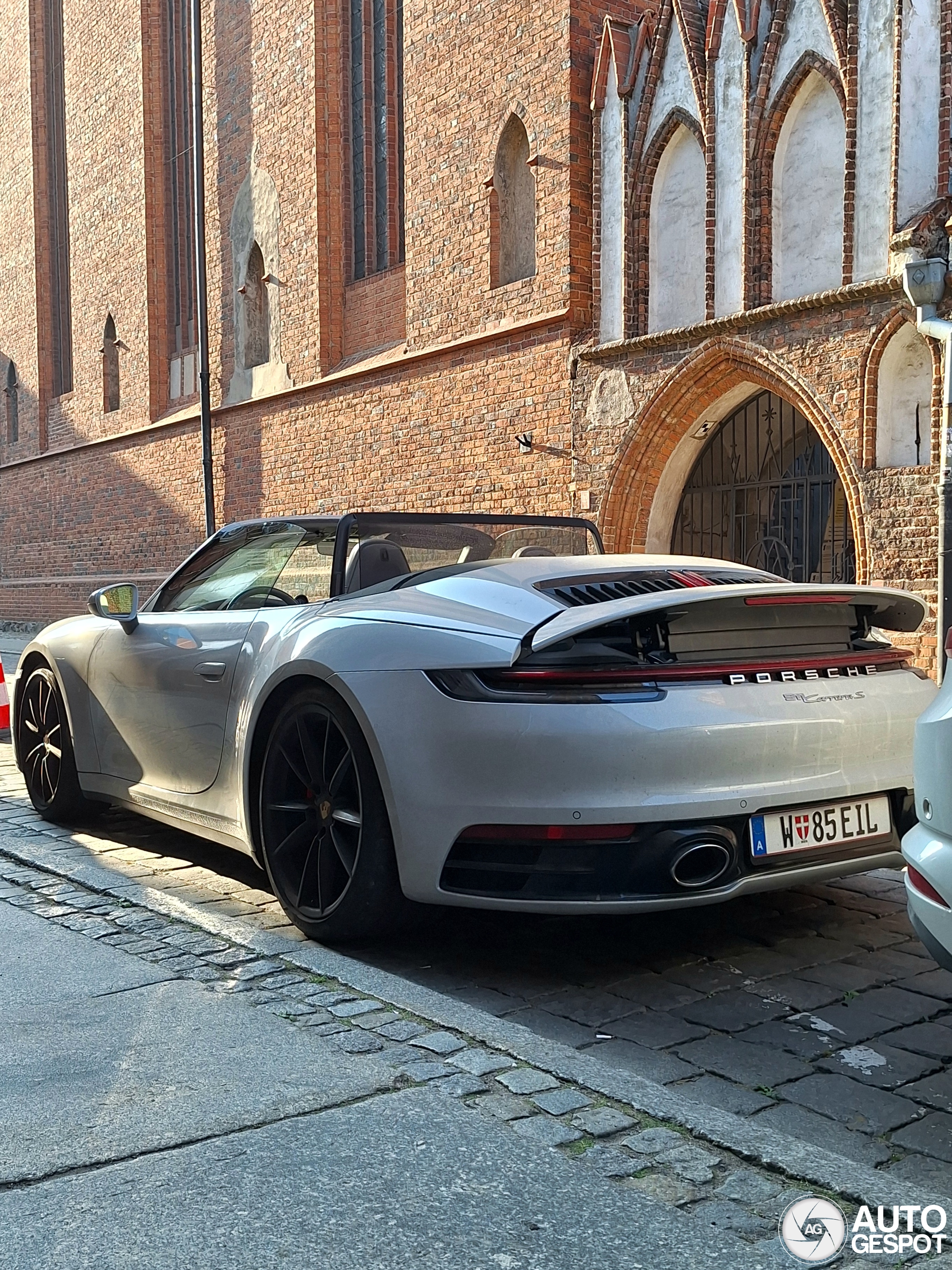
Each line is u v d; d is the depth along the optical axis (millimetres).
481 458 11742
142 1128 2176
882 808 3324
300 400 14961
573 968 3301
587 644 3039
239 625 4016
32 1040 2627
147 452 19156
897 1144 2240
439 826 3059
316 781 3457
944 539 6613
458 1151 2080
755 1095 2467
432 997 2848
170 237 19062
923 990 3117
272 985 2992
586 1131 2158
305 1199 1917
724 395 9477
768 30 8852
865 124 8094
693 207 9609
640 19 10805
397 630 3293
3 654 16000
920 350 7824
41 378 23281
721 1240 1808
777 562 9398
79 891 4004
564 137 10469
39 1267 1730
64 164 22828
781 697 3137
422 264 12484
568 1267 1730
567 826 2902
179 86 18641
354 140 14641
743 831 3043
